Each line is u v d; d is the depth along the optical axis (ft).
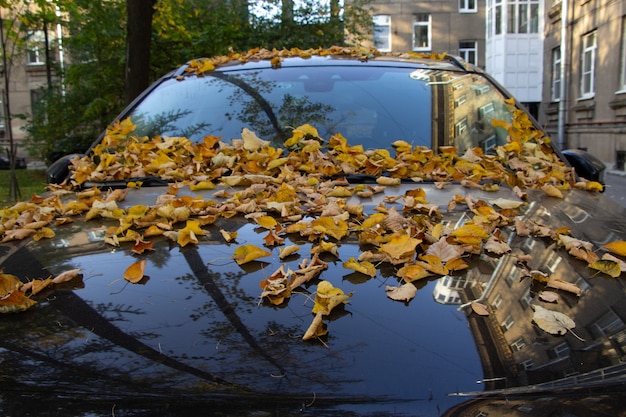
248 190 6.86
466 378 3.59
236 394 3.47
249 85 9.32
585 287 4.66
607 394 3.49
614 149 55.47
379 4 106.93
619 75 54.54
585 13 61.62
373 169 7.51
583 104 62.08
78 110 49.57
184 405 3.42
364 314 4.20
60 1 41.11
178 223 6.06
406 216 6.06
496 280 4.71
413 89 9.12
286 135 8.31
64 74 52.03
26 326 4.18
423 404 3.43
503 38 93.66
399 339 3.92
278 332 4.00
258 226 5.86
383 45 107.96
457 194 6.79
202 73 9.91
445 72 9.68
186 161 8.04
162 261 5.08
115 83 48.08
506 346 3.89
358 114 8.61
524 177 7.58
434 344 3.88
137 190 7.39
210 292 4.52
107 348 3.87
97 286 4.69
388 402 3.43
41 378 3.64
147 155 8.16
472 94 9.16
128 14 31.53
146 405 3.43
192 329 4.04
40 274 5.00
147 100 9.51
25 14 41.32
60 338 4.01
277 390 3.49
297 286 4.58
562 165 8.28
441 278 4.72
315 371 3.62
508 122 8.79
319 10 51.93
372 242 5.37
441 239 5.32
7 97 39.50
